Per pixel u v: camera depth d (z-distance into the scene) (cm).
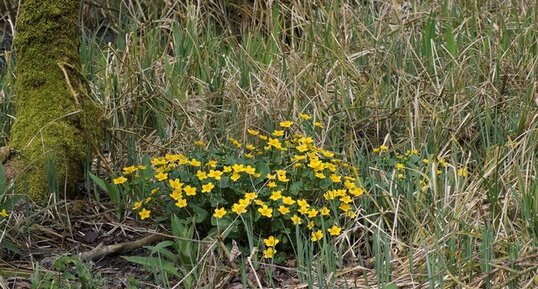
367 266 423
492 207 441
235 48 639
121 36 652
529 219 435
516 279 388
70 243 445
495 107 526
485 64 586
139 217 464
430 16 611
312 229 424
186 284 399
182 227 421
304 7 650
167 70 577
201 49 624
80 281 396
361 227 439
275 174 445
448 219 442
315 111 529
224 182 435
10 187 452
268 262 426
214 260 407
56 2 481
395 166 471
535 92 544
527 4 659
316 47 607
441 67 580
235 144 473
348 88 555
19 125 483
